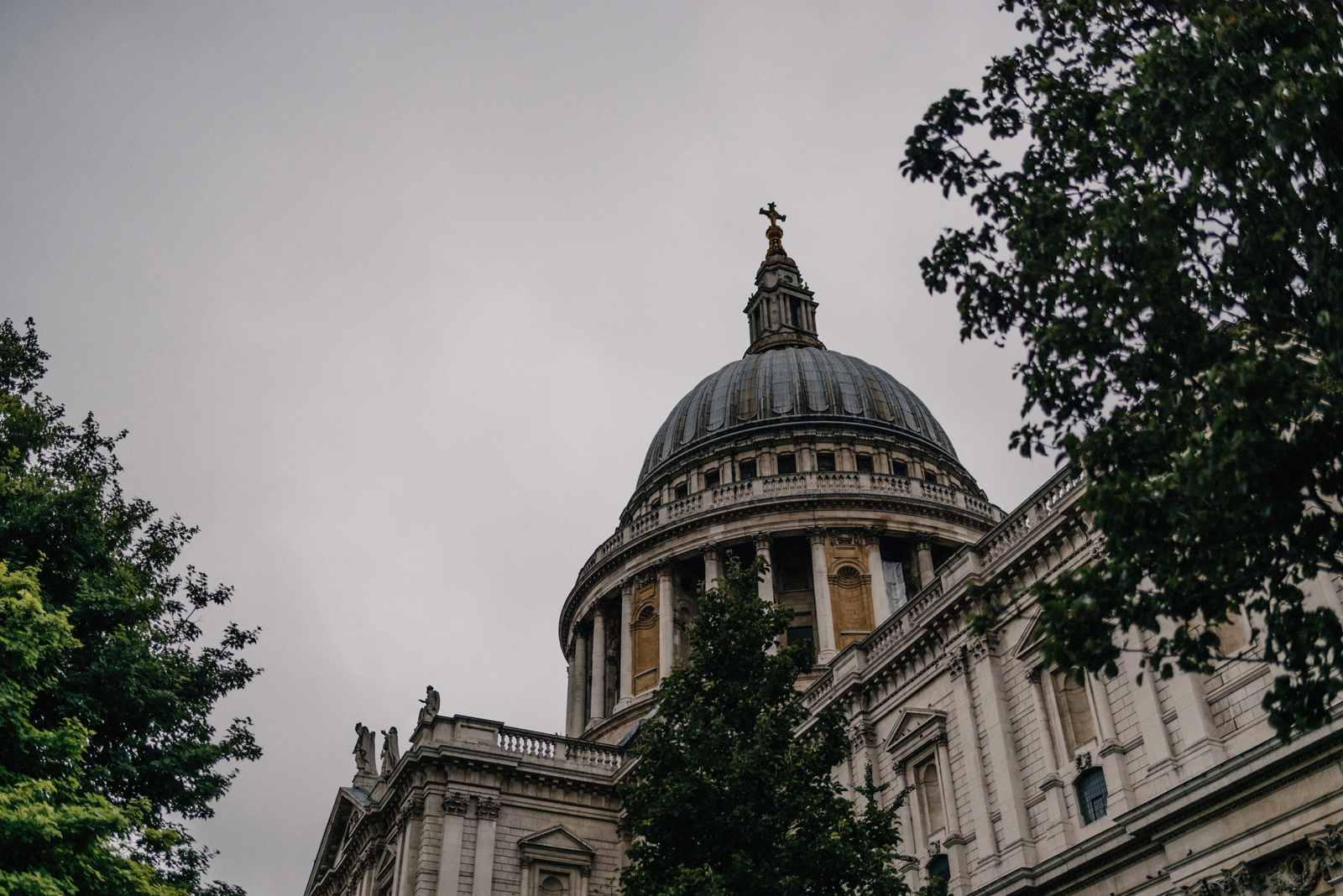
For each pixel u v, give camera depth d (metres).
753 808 26.38
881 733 41.94
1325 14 15.66
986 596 38.28
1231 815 27.58
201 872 29.22
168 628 32.81
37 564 27.81
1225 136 15.77
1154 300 16.31
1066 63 18.72
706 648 29.89
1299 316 16.19
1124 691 32.44
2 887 19.95
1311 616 15.88
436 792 50.47
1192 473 15.48
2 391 31.81
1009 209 18.48
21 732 22.39
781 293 92.50
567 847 51.19
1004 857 34.47
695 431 79.50
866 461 75.31
